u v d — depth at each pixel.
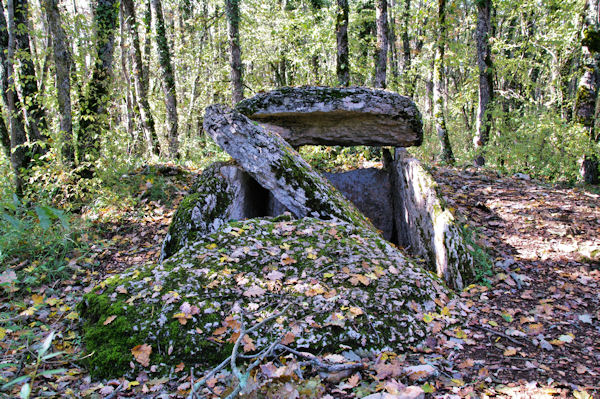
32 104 6.83
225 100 16.38
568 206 6.02
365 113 5.64
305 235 4.10
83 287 4.29
